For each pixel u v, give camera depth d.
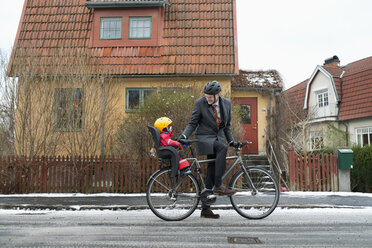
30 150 8.77
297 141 11.88
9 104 9.01
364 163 9.92
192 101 8.79
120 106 11.68
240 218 4.81
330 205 5.96
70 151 9.34
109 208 5.82
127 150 8.91
